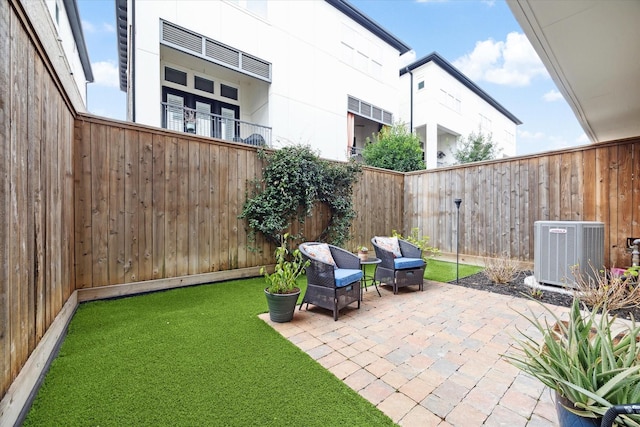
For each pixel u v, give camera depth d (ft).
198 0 22.66
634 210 13.69
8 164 4.71
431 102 40.96
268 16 26.84
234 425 4.84
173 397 5.51
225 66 24.25
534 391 5.85
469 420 5.05
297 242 16.66
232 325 8.91
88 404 5.29
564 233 12.47
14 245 4.94
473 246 19.35
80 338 7.86
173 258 12.60
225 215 14.16
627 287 11.27
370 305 11.10
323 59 31.19
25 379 5.20
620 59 9.68
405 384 6.06
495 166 18.38
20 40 5.27
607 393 3.51
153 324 8.86
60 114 8.24
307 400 5.50
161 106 21.62
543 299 11.50
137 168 11.72
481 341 8.02
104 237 10.95
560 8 7.37
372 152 30.12
